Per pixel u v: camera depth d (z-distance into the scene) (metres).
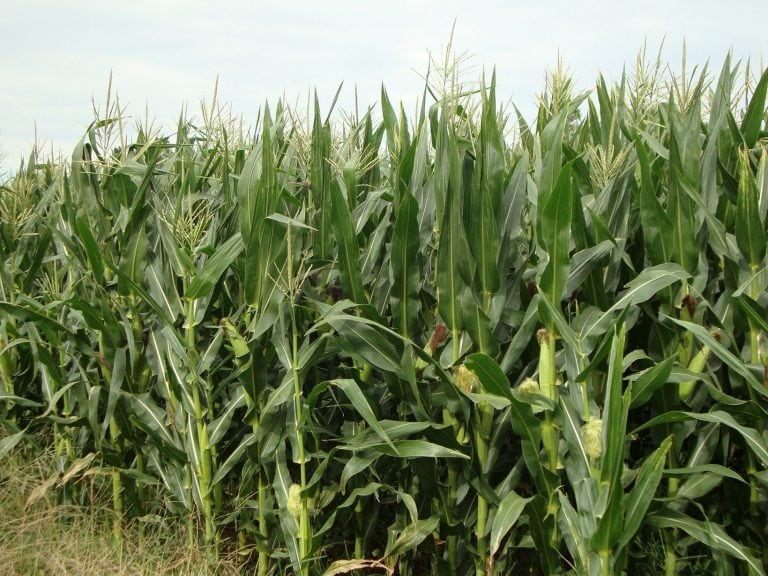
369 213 4.08
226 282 4.56
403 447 3.40
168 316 4.21
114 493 4.55
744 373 3.05
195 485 4.20
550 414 3.33
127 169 4.44
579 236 3.57
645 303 3.60
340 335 3.88
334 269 4.09
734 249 3.55
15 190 5.40
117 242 4.88
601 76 4.88
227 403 4.29
